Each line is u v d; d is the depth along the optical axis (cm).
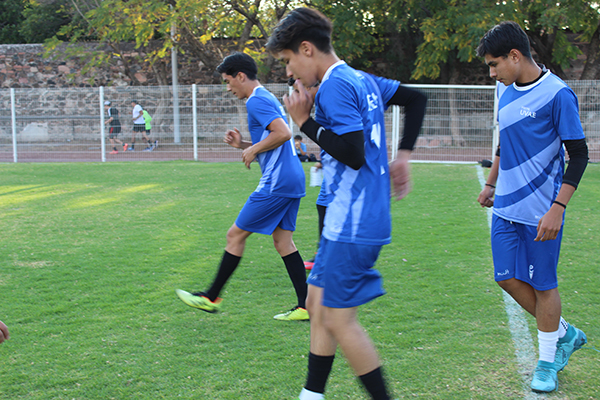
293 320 345
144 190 912
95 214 704
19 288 407
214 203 784
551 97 243
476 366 278
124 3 1689
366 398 248
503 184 263
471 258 482
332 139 185
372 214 195
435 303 370
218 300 343
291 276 347
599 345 302
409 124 213
